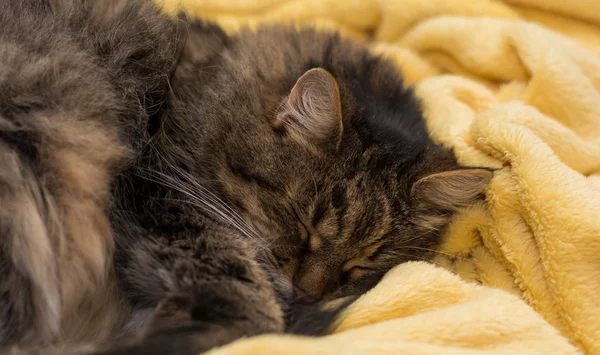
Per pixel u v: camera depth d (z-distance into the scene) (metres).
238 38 0.63
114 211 0.54
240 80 0.58
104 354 0.47
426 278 0.54
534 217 0.56
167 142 0.57
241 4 0.81
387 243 0.58
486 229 0.60
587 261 0.54
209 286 0.51
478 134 0.61
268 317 0.51
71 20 0.56
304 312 0.54
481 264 0.60
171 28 0.60
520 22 0.73
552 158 0.57
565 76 0.67
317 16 0.81
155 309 0.51
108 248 0.53
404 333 0.50
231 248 0.53
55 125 0.52
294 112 0.56
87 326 0.52
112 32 0.57
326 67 0.59
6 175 0.49
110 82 0.56
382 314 0.53
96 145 0.53
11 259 0.49
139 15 0.59
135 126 0.56
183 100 0.59
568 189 0.55
